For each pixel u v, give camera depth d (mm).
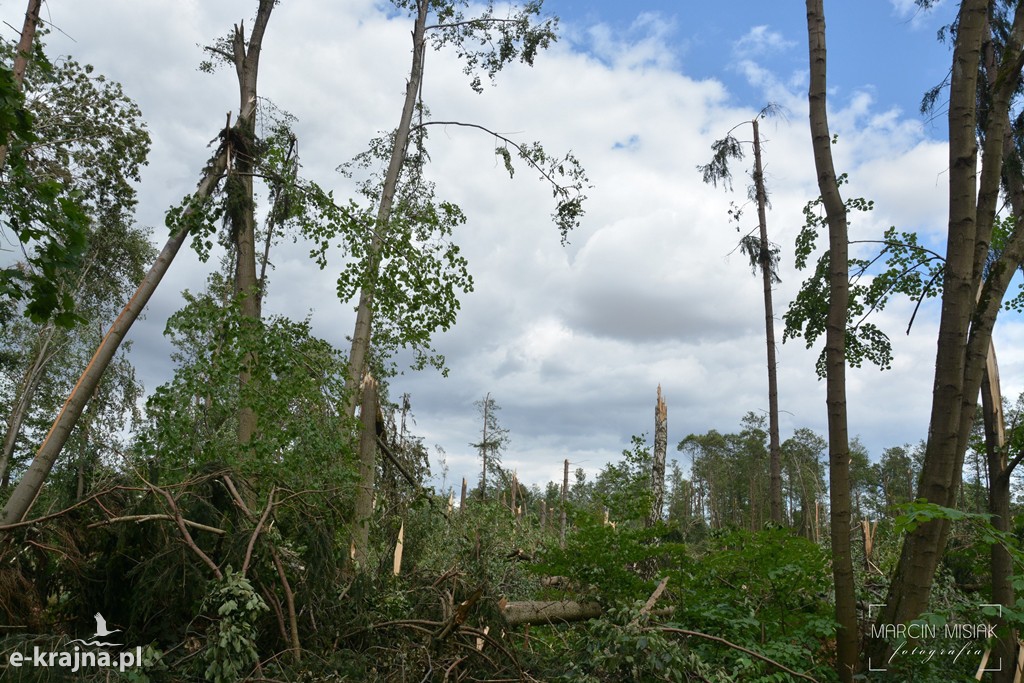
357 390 11172
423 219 11648
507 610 8094
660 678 6262
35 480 7906
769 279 19797
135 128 18828
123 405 24828
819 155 7617
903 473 46625
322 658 5613
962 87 7574
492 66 15633
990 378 9422
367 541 9250
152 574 5918
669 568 8734
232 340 9469
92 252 23844
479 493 13594
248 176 12211
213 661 5125
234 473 7207
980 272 7887
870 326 11398
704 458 54031
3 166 7121
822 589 7910
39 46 8883
